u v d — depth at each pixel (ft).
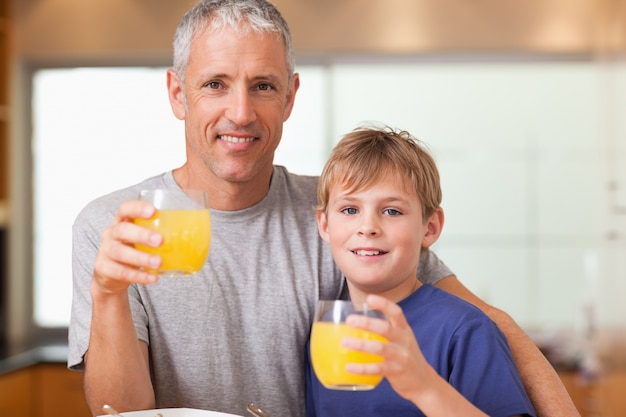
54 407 13.57
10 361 13.23
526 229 15.25
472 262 15.30
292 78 6.15
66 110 15.80
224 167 5.79
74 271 6.03
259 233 6.24
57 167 15.87
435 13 14.89
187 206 4.69
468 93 15.30
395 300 5.77
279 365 6.14
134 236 4.43
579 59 15.15
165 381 6.02
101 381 5.12
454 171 15.34
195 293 6.02
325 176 5.95
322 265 6.35
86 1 15.26
